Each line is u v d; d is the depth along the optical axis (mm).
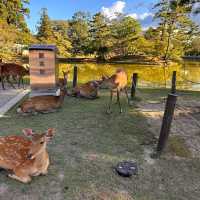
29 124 4812
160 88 10000
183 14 26375
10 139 3105
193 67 23125
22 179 2932
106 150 3850
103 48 29297
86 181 3041
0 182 2943
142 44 28953
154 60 27781
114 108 6074
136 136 4422
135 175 3188
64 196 2771
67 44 29516
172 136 4469
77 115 5449
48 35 29922
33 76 6184
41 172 3037
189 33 28266
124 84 5922
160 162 3547
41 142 2832
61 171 3221
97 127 4777
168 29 28141
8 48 16688
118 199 2754
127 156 3688
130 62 26703
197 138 4422
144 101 6969
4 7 23781
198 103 6871
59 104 5820
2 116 5219
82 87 7090
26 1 26859
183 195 2871
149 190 2928
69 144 4000
